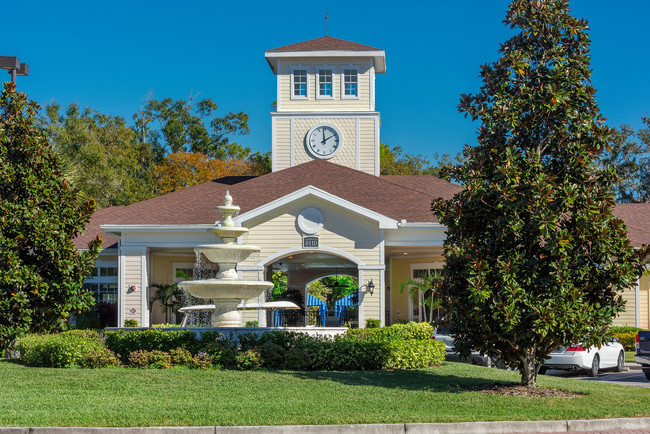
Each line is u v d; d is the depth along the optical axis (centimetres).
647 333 2197
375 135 3638
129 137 6450
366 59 3684
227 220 2127
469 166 1501
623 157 6150
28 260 1988
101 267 3388
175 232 3044
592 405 1303
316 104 3672
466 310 1436
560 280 1387
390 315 3441
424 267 3362
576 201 1449
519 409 1238
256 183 3309
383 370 1814
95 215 3672
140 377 1566
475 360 2409
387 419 1112
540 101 1472
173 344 1880
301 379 1574
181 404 1233
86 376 1574
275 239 2884
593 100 1492
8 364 1836
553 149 1495
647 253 1418
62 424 1052
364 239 2859
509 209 1426
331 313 5788
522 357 1498
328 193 2842
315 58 3688
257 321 2920
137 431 1029
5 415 1108
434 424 1089
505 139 1513
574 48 1537
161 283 3266
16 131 2008
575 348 2200
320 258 3522
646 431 1141
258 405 1229
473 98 1556
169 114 7112
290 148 3650
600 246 1395
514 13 1545
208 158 6756
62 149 5462
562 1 1530
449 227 1508
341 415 1141
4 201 1933
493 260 1459
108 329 2016
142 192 5950
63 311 1980
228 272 2081
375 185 3244
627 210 3634
